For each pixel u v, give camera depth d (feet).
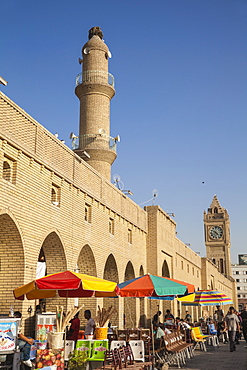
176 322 69.72
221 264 305.12
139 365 35.81
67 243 56.44
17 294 36.06
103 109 97.55
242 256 493.36
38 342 36.99
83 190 62.59
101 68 99.35
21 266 45.39
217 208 317.22
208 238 311.27
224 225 310.65
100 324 44.62
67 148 58.03
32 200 48.21
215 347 69.21
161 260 100.37
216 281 206.69
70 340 39.93
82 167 63.26
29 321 45.65
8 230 45.09
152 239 96.53
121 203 80.53
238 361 51.42
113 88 99.50
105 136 95.55
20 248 45.55
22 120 46.96
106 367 35.40
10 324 32.83
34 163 49.24
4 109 43.52
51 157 53.26
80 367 34.78
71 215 58.44
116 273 76.89
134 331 47.44
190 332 59.98
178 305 121.49
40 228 49.55
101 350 39.01
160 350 47.21
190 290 50.62
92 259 65.98
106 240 71.67
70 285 35.19
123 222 81.61
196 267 159.53
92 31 106.42
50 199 52.60
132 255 85.81
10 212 43.62
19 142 45.91
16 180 45.24
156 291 42.22
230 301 83.56
